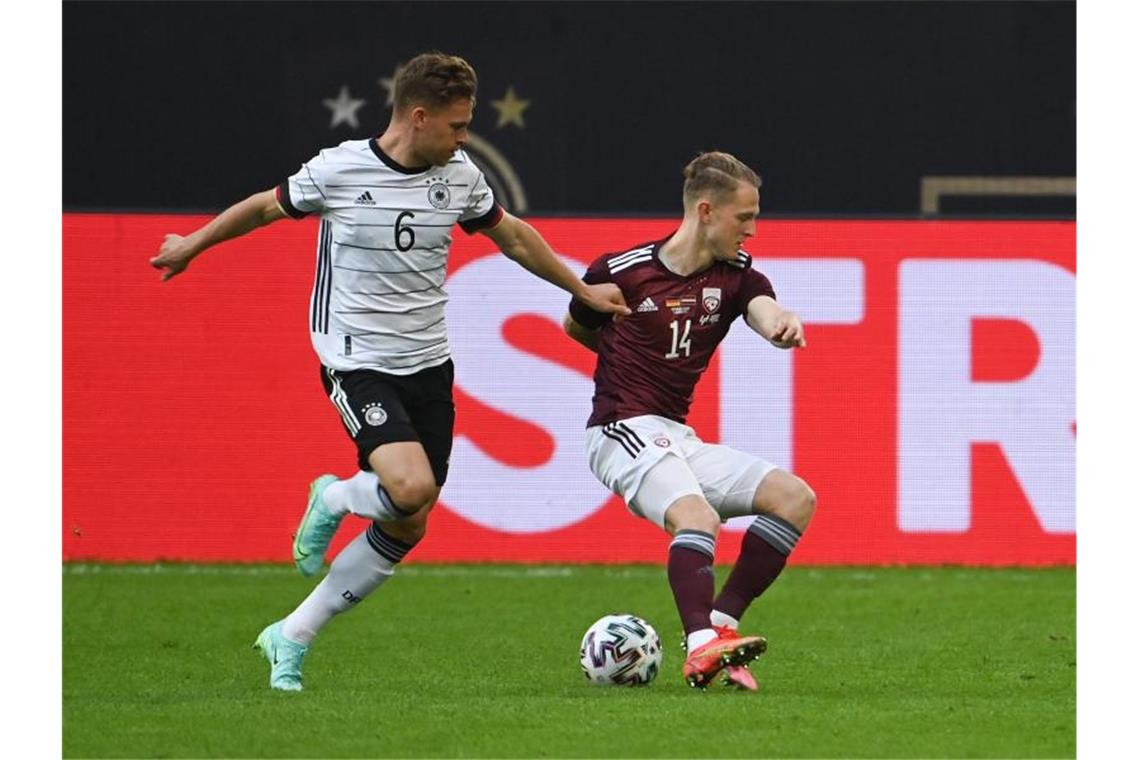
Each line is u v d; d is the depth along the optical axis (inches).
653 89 1670.8
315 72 1670.8
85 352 1519.4
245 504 1529.3
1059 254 1544.0
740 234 916.0
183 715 828.0
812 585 1432.1
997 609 1304.1
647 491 909.2
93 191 1659.7
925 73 1670.8
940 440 1542.8
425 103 866.8
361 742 767.1
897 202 1674.5
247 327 1528.1
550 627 1212.5
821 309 1535.4
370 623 1224.8
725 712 831.1
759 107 1670.8
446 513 1531.7
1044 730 805.2
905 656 1085.1
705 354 946.1
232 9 1659.7
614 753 744.3
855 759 740.0
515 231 922.1
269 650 933.8
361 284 893.8
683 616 876.6
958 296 1539.1
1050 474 1545.3
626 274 932.6
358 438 887.7
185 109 1663.4
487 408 1528.1
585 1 1670.8
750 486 925.2
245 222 895.1
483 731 786.8
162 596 1346.0
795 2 1664.6
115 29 1656.0
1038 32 1669.5
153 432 1524.4
